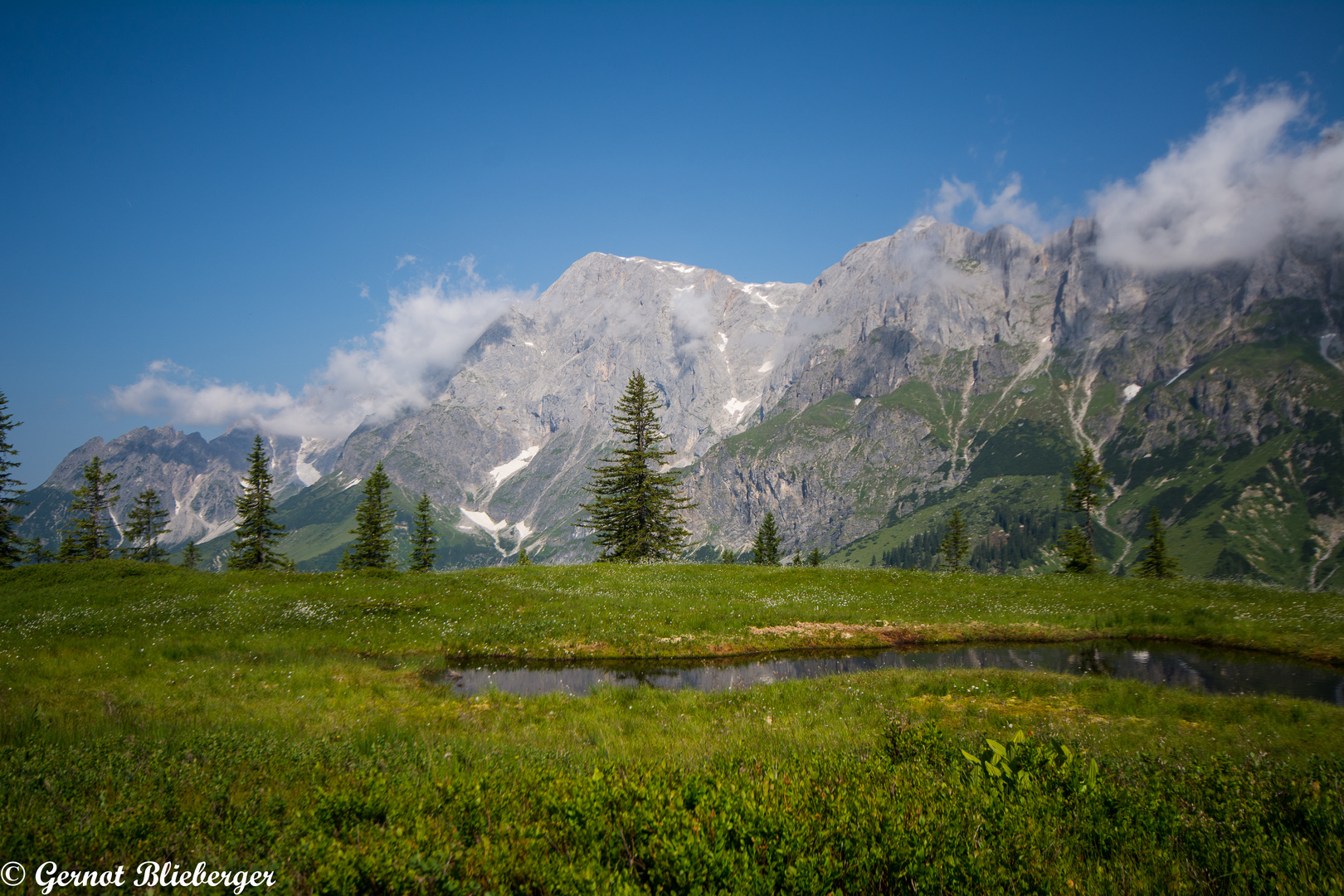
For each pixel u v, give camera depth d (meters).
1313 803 7.59
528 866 6.04
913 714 16.92
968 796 7.59
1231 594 36.94
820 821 6.68
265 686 18.69
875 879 5.86
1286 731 15.57
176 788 8.56
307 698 17.39
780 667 26.89
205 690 17.58
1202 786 8.55
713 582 41.22
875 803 7.12
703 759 10.15
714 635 30.47
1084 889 5.85
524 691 22.66
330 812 7.38
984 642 31.17
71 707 14.42
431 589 35.50
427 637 28.64
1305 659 27.38
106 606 30.19
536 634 29.66
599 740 13.49
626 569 45.53
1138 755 11.27
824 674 25.62
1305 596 36.03
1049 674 21.28
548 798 7.52
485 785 8.34
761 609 34.28
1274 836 6.88
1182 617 32.62
